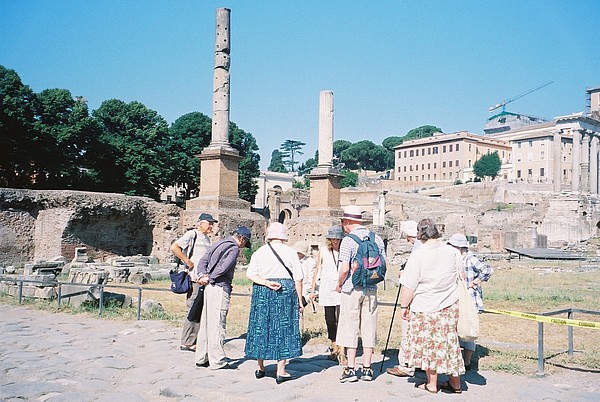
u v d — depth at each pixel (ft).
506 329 44.80
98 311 47.93
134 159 184.24
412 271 24.72
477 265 32.12
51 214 91.66
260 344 26.25
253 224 89.86
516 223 272.10
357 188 364.38
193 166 213.66
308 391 25.29
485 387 26.48
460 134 481.46
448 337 24.44
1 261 87.45
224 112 88.94
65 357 31.30
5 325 41.70
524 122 615.57
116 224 98.32
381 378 27.78
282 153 623.77
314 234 102.94
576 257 156.04
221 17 89.15
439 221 298.56
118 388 25.52
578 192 290.15
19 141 154.10
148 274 77.36
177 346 34.83
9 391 24.25
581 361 32.17
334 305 32.01
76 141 169.99
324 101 108.58
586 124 332.80
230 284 30.14
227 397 24.18
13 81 154.81
